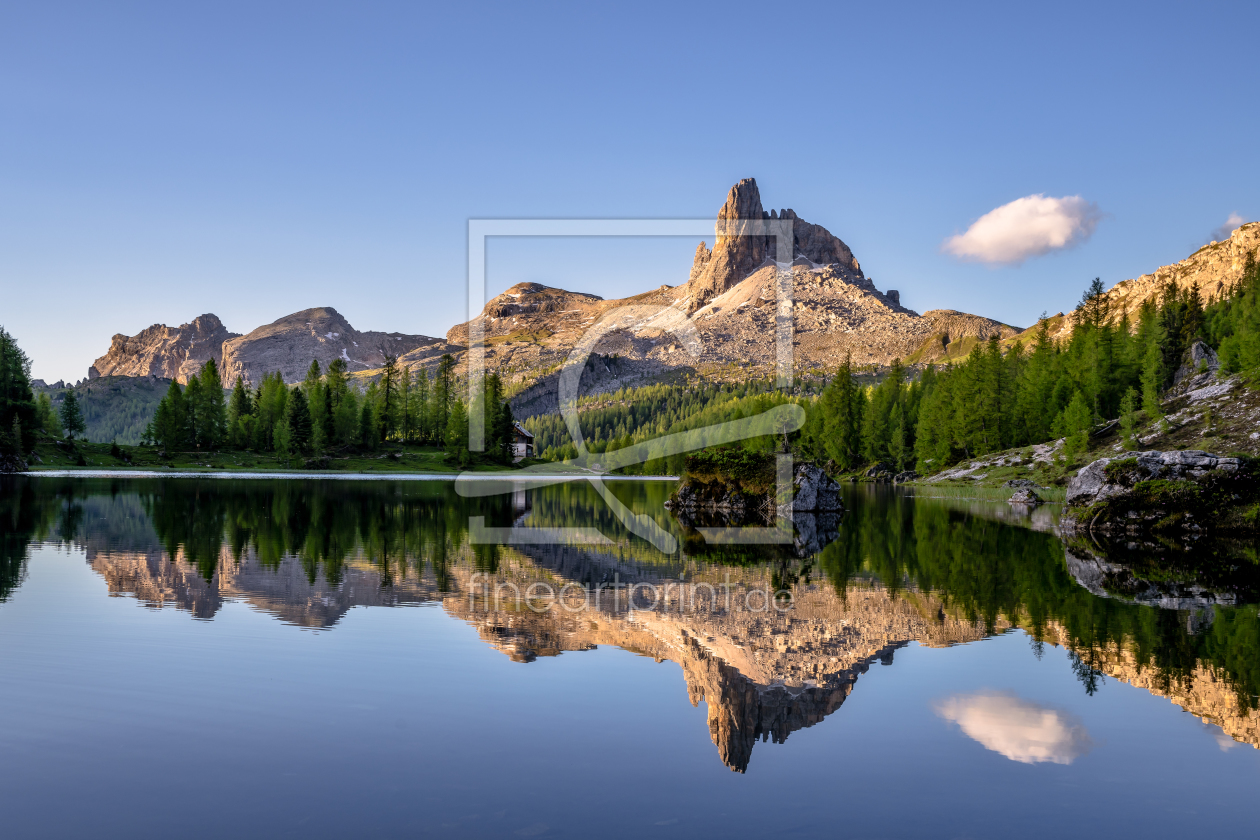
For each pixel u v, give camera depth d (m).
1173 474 34.19
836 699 10.32
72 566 19.56
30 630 13.02
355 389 122.06
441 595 16.61
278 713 9.32
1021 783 7.73
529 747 8.42
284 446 100.06
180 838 6.31
